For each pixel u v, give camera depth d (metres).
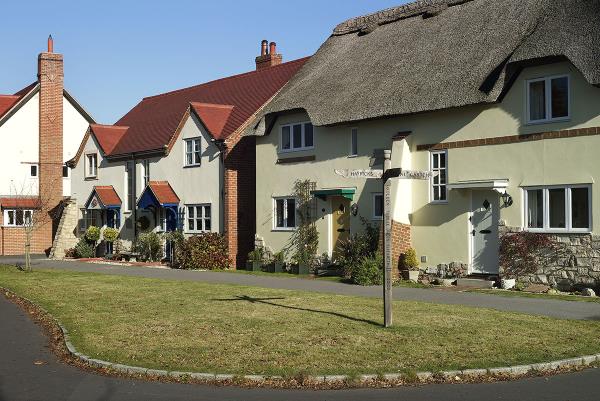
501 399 8.80
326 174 25.17
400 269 22.00
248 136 28.88
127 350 11.31
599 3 18.48
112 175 37.53
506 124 19.92
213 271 26.84
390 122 22.97
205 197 30.70
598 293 17.92
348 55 27.09
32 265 31.19
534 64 19.28
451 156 21.20
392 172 12.77
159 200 31.77
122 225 36.62
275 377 9.64
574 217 18.66
